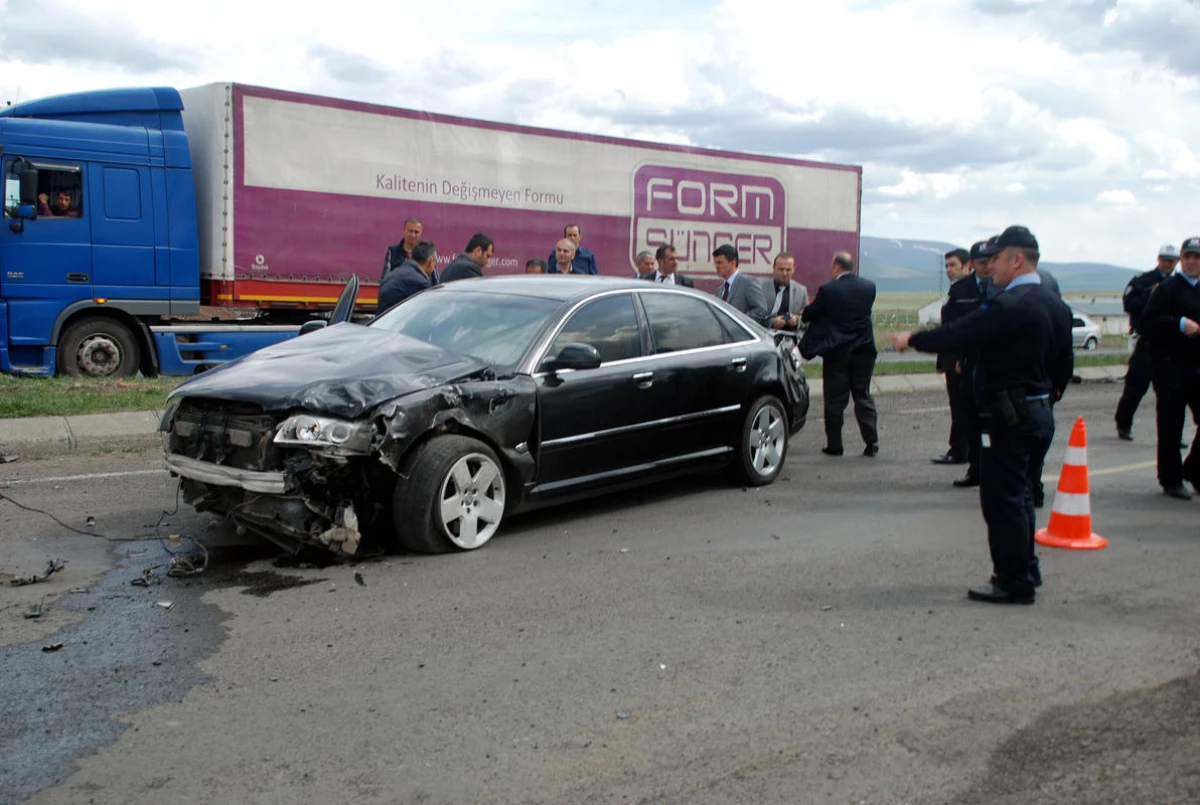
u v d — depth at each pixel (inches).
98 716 158.1
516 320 277.9
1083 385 767.7
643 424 289.0
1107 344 1418.6
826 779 141.0
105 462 352.2
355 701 164.7
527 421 258.8
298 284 572.1
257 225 556.4
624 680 173.9
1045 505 315.6
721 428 315.9
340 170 582.2
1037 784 140.1
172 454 245.9
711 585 226.8
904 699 167.2
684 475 313.6
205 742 150.3
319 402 227.6
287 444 224.8
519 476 260.1
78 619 199.2
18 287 513.7
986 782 140.6
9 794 135.2
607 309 289.3
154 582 222.1
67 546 248.1
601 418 277.0
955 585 229.3
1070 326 221.9
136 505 288.8
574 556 248.4
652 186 738.2
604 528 276.7
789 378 339.9
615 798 135.8
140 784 138.3
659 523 283.1
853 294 385.4
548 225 682.2
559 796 136.3
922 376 672.4
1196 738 154.2
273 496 229.0
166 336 554.6
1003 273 215.8
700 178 768.3
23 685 168.6
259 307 566.3
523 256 670.5
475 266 406.3
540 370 264.5
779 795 136.6
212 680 171.9
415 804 134.3
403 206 609.3
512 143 657.6
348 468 231.9
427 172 618.8
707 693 169.0
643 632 196.9
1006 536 214.5
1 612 202.2
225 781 139.4
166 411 250.1
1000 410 211.6
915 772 143.2
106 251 532.4
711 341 318.0
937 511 301.6
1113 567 245.4
